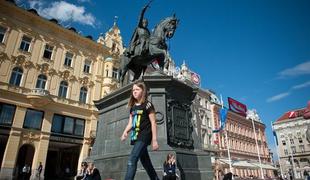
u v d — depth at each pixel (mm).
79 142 23562
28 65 21906
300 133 60875
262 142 52062
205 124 36812
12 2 22000
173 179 4586
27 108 20828
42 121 21438
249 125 49469
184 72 37719
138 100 2955
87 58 26953
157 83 6445
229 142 40844
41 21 23531
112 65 28328
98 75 27219
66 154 25641
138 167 5113
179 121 6516
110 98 7508
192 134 6809
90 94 26109
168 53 7820
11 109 19953
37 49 22922
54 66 23812
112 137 6902
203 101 38406
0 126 18859
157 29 7977
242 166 35875
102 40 28984
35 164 19969
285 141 63156
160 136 5766
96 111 25578
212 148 35219
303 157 58312
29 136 20297
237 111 44812
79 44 26516
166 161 4867
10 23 21547
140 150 2598
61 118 22922
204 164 6152
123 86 7578
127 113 6695
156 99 6301
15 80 20984
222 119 29109
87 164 6895
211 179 6000
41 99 21078
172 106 6496
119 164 5742
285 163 61312
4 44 20797
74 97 24609
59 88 23812
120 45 31078
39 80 22562
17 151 19281
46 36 23844
